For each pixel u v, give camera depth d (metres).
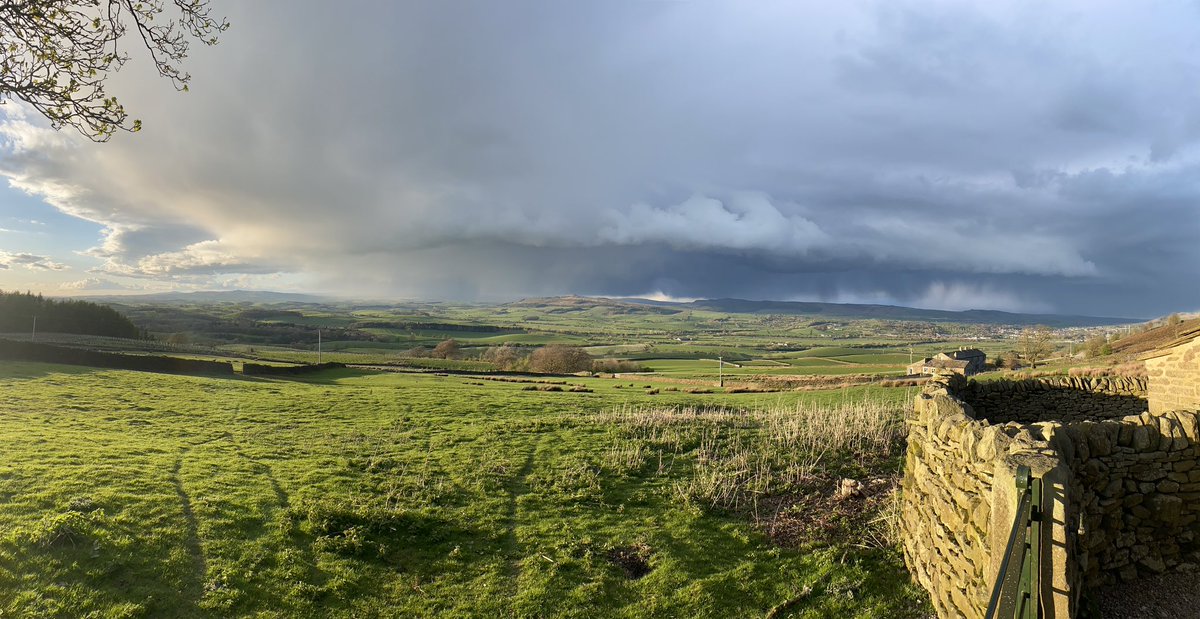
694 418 27.30
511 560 12.81
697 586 11.50
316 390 43.78
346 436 24.72
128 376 43.03
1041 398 18.12
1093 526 8.33
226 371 58.62
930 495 10.48
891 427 21.34
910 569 11.23
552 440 23.02
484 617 10.62
